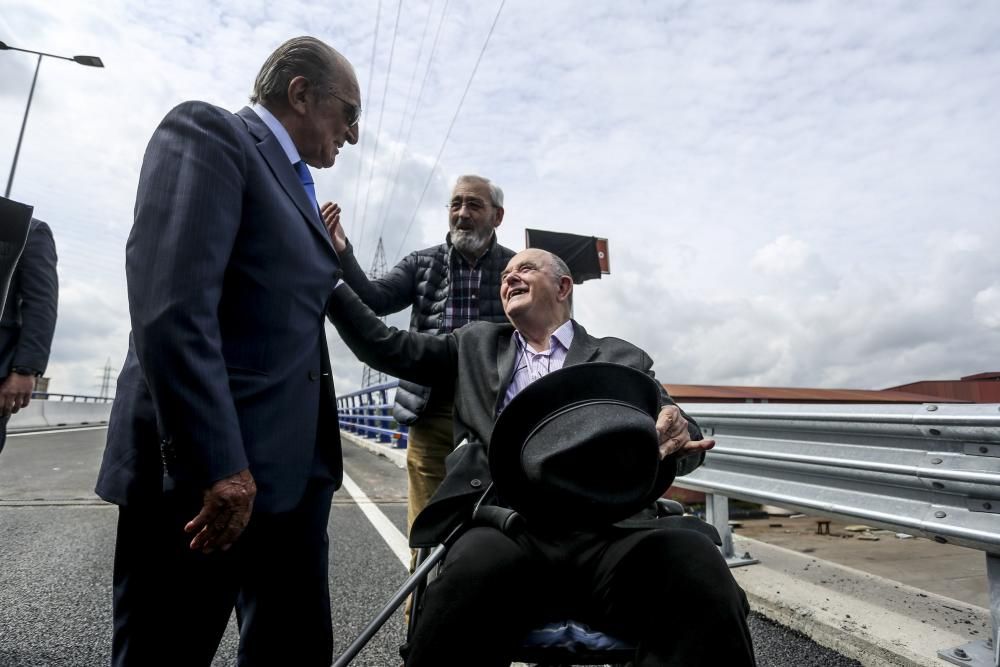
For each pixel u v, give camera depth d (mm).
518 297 2096
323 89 1580
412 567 1843
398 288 2955
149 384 1138
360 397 14430
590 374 1433
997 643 1889
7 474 6738
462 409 1941
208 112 1331
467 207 2838
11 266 2281
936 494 2074
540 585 1485
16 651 2180
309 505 1556
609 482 1300
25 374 2617
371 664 2225
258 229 1360
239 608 1638
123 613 1256
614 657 1353
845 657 2330
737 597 1290
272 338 1363
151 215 1203
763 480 2943
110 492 1263
